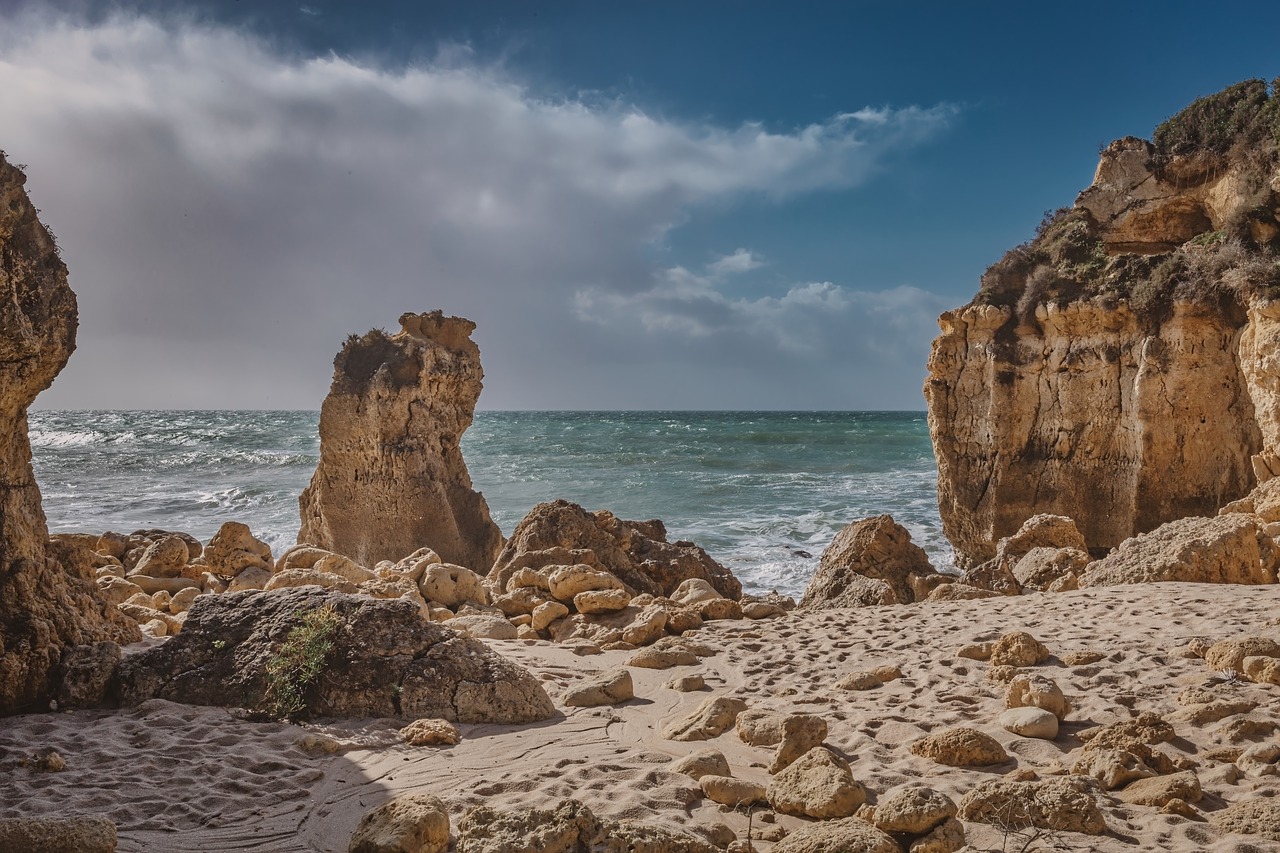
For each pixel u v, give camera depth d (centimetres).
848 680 784
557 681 828
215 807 522
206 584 1409
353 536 2262
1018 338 2519
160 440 8744
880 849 420
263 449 7369
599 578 1271
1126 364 2316
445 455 2350
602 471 5316
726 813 513
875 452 6581
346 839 484
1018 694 687
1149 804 497
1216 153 2475
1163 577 1252
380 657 717
